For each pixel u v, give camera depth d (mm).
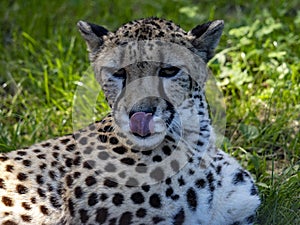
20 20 17922
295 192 11992
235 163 11289
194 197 10547
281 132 13891
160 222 10445
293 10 18062
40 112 14656
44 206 10680
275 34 16406
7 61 16688
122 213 10375
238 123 14273
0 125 14195
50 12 18109
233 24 16984
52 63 16359
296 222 11414
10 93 15859
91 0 18594
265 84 15297
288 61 15742
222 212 10914
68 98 14938
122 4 18641
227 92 14961
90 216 10469
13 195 10680
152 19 10703
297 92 14758
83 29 10969
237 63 15492
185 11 17406
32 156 11031
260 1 18281
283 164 13312
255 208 11172
